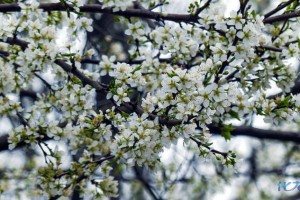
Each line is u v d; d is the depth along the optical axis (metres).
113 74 1.19
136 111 1.17
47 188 1.26
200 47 1.27
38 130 1.27
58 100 1.25
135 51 1.33
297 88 1.33
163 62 1.28
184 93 1.11
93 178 1.27
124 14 1.27
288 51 1.20
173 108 1.13
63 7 1.25
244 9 1.16
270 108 1.16
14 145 1.26
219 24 1.15
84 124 1.21
